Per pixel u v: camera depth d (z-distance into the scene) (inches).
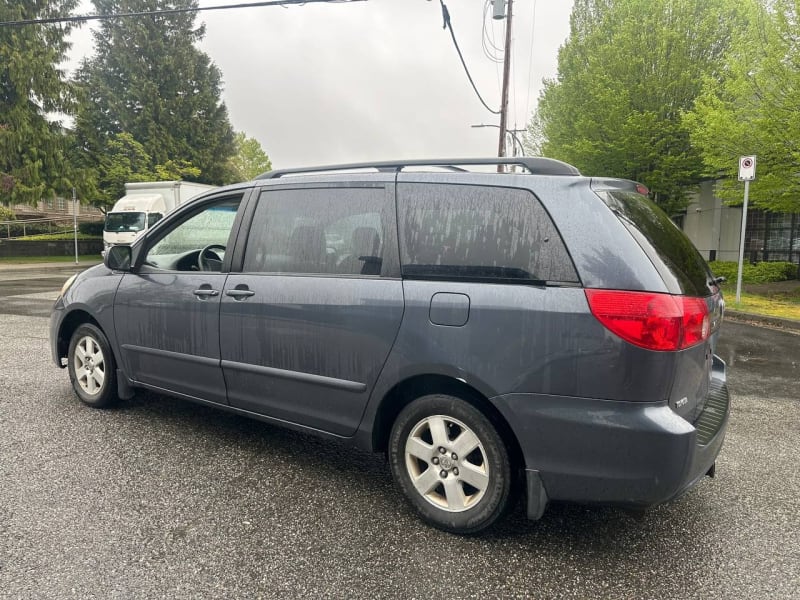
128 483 128.6
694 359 100.9
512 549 105.7
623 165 774.5
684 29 739.4
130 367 166.9
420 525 113.7
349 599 90.0
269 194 140.1
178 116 1540.4
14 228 1454.2
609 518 118.5
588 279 96.0
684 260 110.1
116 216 766.5
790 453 156.4
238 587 92.1
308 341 125.4
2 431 159.0
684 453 92.4
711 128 533.6
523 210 104.8
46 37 1094.4
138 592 90.0
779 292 569.3
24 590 89.5
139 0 1508.4
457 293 106.4
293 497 124.4
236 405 143.3
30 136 1063.0
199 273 148.6
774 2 485.1
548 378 97.6
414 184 117.6
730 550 106.5
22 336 301.0
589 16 874.8
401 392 119.3
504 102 818.2
